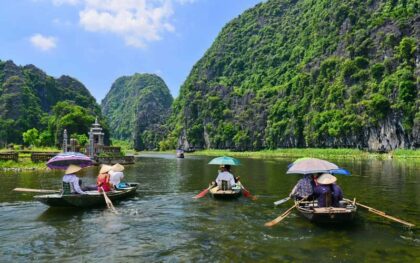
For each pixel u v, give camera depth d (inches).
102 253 436.5
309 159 641.0
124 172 1648.6
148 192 932.0
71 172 678.5
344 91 4694.9
